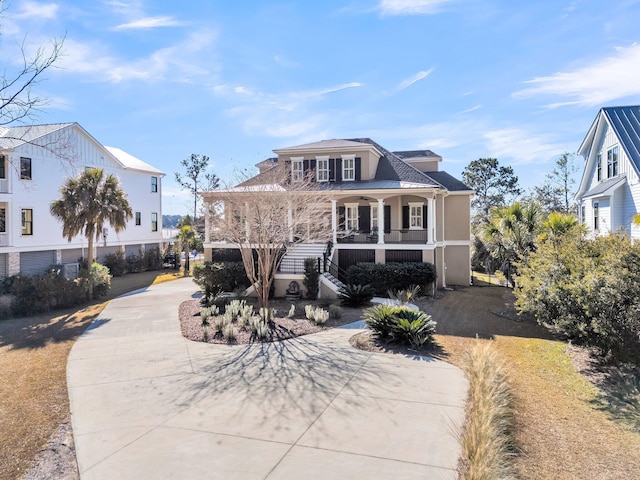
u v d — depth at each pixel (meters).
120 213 20.86
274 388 7.70
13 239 24.23
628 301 8.27
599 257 9.78
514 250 19.27
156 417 6.53
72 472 5.01
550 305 10.13
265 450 5.40
